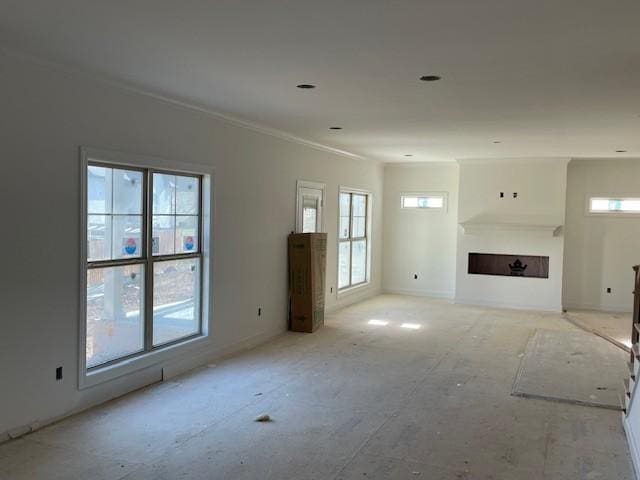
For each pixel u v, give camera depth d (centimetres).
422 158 999
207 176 584
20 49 363
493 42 331
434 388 525
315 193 825
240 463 361
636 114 545
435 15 287
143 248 511
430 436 412
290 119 610
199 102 522
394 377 558
